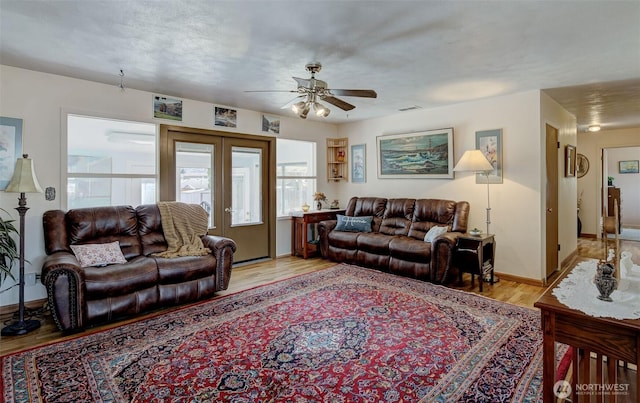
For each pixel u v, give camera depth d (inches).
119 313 118.2
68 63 126.1
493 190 177.6
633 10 86.1
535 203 163.6
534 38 103.2
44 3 83.4
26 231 134.2
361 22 92.7
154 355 95.0
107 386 80.7
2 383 81.7
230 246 148.2
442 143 196.1
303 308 129.2
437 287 155.3
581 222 302.7
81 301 110.3
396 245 173.8
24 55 118.3
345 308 129.0
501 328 111.3
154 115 166.2
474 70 133.0
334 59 120.9
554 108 181.2
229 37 102.6
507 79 144.4
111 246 135.1
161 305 129.0
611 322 51.8
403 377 84.0
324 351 96.8
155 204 160.2
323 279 167.6
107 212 143.6
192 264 136.6
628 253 77.6
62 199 141.7
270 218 218.7
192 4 83.4
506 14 88.3
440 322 116.2
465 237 159.6
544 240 165.6
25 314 123.0
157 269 128.3
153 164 171.3
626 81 147.2
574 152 222.5
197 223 163.0
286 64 125.8
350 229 206.2
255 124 208.2
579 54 116.3
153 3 83.0
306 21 92.2
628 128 275.7
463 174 189.5
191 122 179.6
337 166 256.8
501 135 173.8
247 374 85.6
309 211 228.2
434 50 112.6
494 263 172.9
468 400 75.2
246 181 208.1
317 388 79.7
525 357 93.0
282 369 87.8
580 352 62.1
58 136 140.3
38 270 136.8
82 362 91.4
